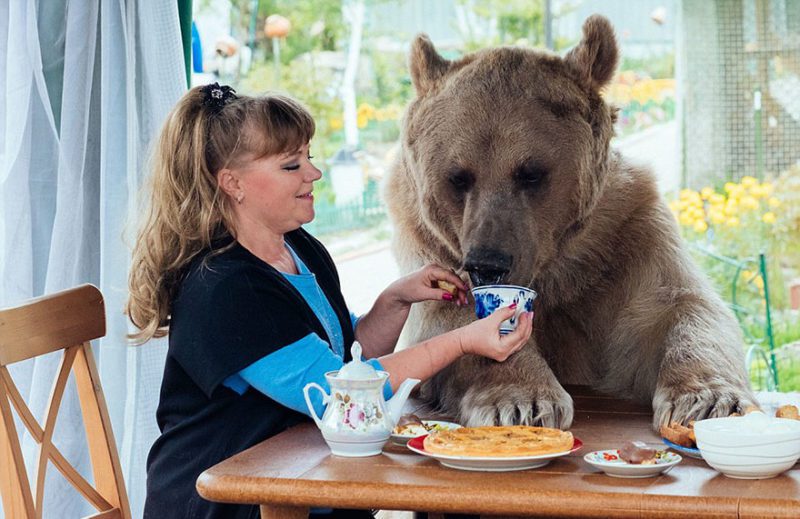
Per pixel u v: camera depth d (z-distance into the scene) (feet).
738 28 23.76
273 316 8.00
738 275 23.49
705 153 24.25
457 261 10.76
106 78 12.26
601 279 10.60
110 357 12.17
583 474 6.61
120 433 12.25
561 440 6.89
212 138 8.46
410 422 7.98
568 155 10.12
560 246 10.43
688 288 10.19
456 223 10.37
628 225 10.57
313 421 8.43
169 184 8.54
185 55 13.53
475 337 7.97
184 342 8.07
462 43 27.89
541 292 10.63
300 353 7.95
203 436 8.15
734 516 5.87
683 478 6.44
